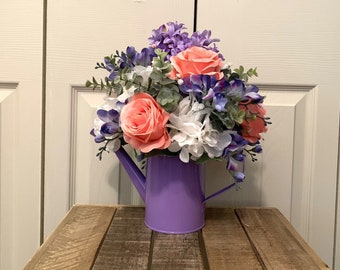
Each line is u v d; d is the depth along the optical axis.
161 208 0.73
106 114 0.68
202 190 0.76
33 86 0.92
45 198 0.93
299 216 0.93
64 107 0.92
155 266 0.60
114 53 0.91
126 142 0.73
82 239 0.69
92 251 0.64
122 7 0.91
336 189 0.92
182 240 0.70
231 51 0.91
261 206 0.93
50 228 0.94
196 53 0.68
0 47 0.92
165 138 0.66
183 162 0.72
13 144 0.94
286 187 0.92
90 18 0.91
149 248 0.66
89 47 0.92
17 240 0.94
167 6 0.91
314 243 0.93
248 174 0.93
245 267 0.60
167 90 0.66
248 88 0.68
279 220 0.80
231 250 0.66
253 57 0.91
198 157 0.69
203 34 0.74
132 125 0.65
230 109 0.65
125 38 0.91
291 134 0.92
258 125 0.72
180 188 0.73
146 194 0.77
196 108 0.65
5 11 0.92
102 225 0.76
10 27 0.92
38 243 0.94
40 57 0.92
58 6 0.91
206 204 0.93
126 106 0.66
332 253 0.93
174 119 0.66
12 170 0.94
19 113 0.93
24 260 0.95
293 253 0.65
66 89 0.92
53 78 0.92
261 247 0.67
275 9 0.91
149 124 0.64
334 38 0.91
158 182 0.74
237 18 0.91
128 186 0.93
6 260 0.94
